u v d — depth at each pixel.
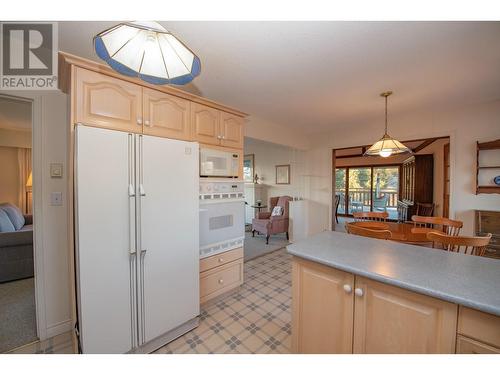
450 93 2.51
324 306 1.19
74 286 1.47
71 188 1.40
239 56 1.79
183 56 1.06
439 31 1.47
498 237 2.56
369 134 3.83
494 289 0.84
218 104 2.14
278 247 4.21
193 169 1.80
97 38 0.89
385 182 7.27
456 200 2.98
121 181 1.41
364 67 1.95
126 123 1.53
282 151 5.44
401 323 0.95
